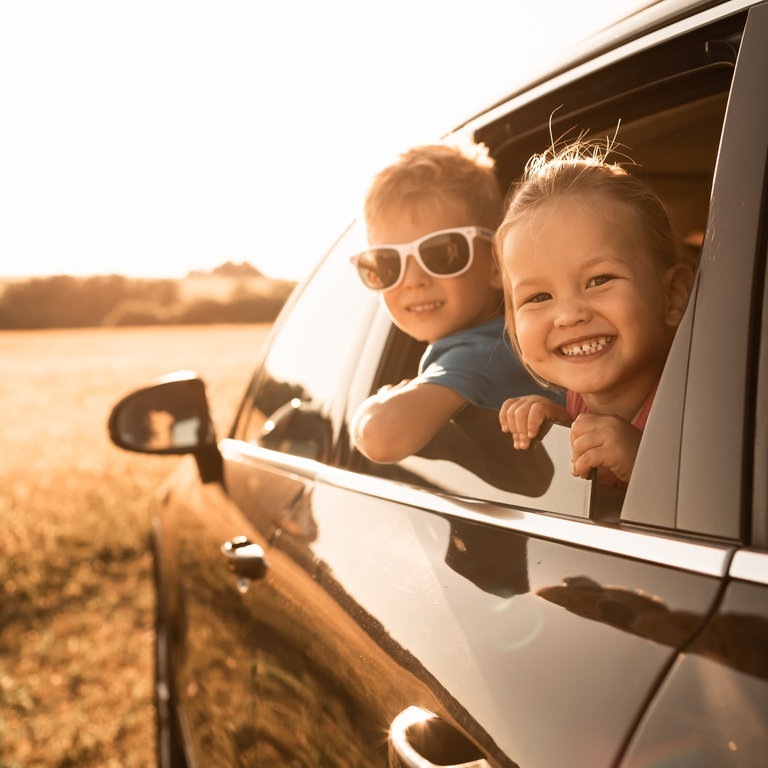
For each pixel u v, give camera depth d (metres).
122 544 6.30
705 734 0.78
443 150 1.69
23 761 3.65
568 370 1.22
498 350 1.59
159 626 3.36
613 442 1.14
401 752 1.08
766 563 0.86
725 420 0.94
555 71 1.50
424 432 1.52
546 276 1.22
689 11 1.22
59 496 7.75
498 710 0.97
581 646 0.94
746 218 0.98
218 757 2.11
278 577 1.70
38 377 24.44
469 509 1.29
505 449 1.33
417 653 1.14
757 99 1.01
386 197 1.70
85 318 70.75
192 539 2.54
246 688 1.83
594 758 0.85
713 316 0.98
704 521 0.93
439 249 1.65
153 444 2.58
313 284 2.42
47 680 4.40
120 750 3.74
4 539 6.31
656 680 0.85
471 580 1.15
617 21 1.38
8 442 11.76
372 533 1.45
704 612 0.87
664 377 1.02
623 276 1.18
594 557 1.02
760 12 1.08
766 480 0.89
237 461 2.43
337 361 2.06
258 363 2.65
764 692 0.77
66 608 5.33
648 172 2.03
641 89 1.40
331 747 1.34
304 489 1.84
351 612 1.35
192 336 48.97
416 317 1.71
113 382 22.25
